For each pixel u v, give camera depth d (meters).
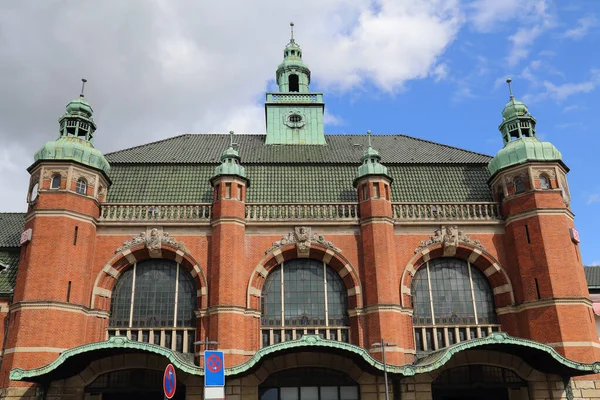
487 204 35.31
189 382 30.11
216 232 32.88
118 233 33.34
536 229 32.97
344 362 30.94
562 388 30.48
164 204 33.91
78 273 31.28
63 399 29.47
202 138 45.94
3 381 29.05
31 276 30.19
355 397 30.89
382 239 32.84
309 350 28.78
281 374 31.20
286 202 35.22
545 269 32.00
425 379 30.55
